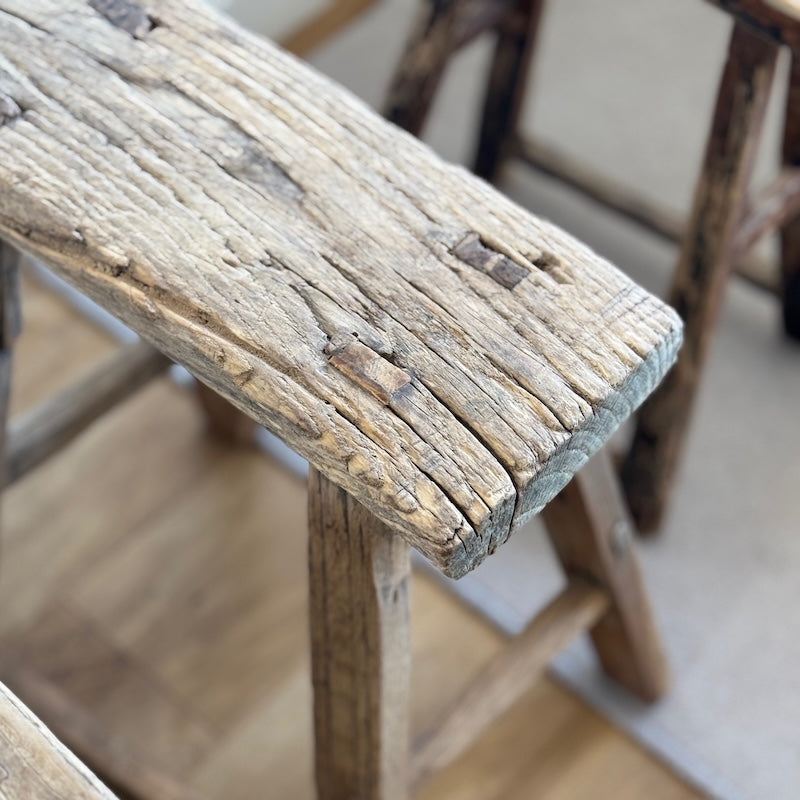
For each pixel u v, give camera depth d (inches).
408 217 36.4
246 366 34.7
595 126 74.1
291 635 54.4
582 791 51.5
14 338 45.5
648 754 52.2
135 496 58.4
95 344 63.5
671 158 72.7
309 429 34.3
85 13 38.3
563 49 77.8
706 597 56.1
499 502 33.9
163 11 38.5
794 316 62.7
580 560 45.9
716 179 48.8
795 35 44.9
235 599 55.4
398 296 35.5
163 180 36.4
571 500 43.1
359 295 35.4
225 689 52.8
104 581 55.5
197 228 35.9
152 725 52.0
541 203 70.7
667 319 35.7
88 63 37.6
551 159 64.5
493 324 35.3
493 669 46.7
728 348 64.6
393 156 37.1
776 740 52.3
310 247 35.9
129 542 56.8
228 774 51.3
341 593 38.6
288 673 53.3
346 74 75.5
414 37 54.8
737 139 47.8
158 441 60.2
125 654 53.5
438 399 34.5
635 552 46.5
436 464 34.0
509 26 59.6
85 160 36.4
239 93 37.6
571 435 34.6
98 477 58.8
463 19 56.2
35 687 49.2
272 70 38.0
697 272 50.5
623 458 56.4
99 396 47.8
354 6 77.7
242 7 69.5
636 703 52.9
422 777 45.3
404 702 41.4
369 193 36.6
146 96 37.4
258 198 36.4
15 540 56.4
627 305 35.8
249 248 35.8
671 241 61.9
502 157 66.7
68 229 35.8
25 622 54.1
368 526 36.8
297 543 57.4
